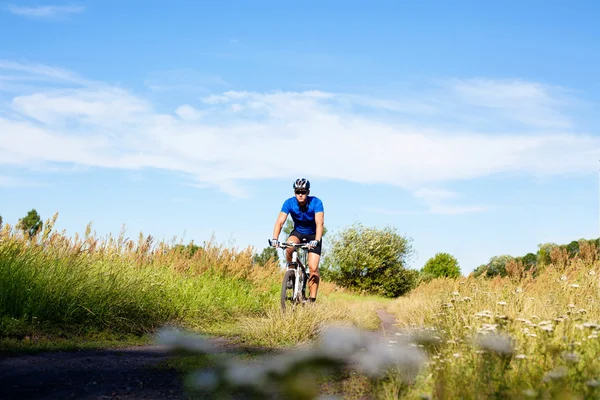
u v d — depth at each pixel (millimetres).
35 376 4027
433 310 8719
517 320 4828
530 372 3416
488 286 9602
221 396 3559
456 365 3760
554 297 7438
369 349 5273
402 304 15547
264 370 4262
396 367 3936
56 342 5738
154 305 8273
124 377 4102
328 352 5164
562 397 2842
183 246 12805
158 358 5098
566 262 10961
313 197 8305
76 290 7082
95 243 8750
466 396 3094
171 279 10156
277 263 14836
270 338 6512
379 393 3455
